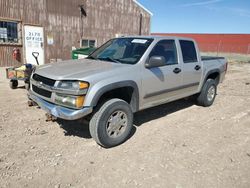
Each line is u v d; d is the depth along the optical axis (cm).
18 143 373
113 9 1764
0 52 1280
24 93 676
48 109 356
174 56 486
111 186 283
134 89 395
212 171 321
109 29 1777
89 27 1658
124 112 383
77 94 332
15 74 689
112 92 393
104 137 361
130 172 312
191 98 647
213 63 614
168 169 322
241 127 487
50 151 355
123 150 369
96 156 348
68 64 423
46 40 1454
